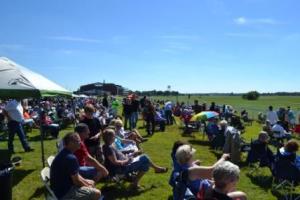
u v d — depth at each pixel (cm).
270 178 1172
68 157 661
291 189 974
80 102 4497
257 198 981
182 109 3197
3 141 1797
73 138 668
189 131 2238
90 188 669
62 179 657
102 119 1998
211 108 2645
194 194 634
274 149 1772
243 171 1266
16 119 1426
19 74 1022
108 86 12888
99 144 1090
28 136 1948
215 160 1462
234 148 1361
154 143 1844
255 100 12256
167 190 991
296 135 2455
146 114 2188
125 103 2233
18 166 1219
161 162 1373
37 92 1007
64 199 651
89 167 816
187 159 650
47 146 1647
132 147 1183
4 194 702
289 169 959
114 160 938
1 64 1038
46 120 1956
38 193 946
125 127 2266
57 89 1138
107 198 913
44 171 718
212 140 1683
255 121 3478
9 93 991
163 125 2336
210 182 608
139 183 1042
